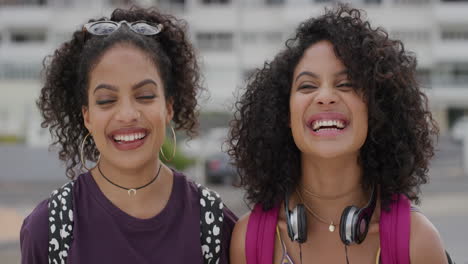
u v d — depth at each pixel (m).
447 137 29.52
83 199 2.68
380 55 2.62
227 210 2.91
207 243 2.74
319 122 2.60
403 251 2.51
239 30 35.75
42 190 16.77
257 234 2.72
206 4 35.97
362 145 2.75
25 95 33.28
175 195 2.76
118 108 2.59
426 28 35.22
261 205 2.85
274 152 2.91
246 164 2.97
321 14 2.81
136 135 2.61
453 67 36.78
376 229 2.66
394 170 2.74
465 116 38.12
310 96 2.61
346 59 2.59
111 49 2.61
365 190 2.80
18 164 19.09
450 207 12.00
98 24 2.71
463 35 36.00
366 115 2.64
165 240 2.66
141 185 2.69
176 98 3.01
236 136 3.05
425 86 3.58
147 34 2.74
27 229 2.57
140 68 2.61
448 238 8.71
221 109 29.94
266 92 2.88
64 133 2.98
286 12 34.75
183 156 15.59
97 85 2.60
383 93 2.68
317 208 2.79
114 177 2.68
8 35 35.84
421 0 35.19
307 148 2.64
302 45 2.71
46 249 2.57
